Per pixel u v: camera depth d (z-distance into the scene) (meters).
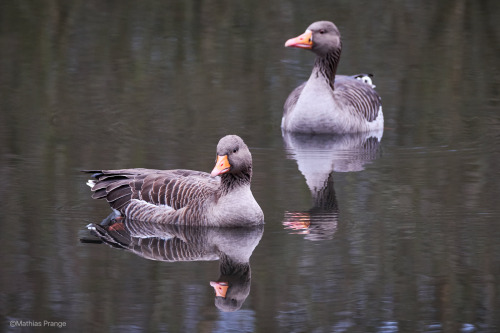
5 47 23.64
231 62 23.20
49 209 13.73
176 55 23.59
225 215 13.27
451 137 18.25
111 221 13.56
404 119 19.72
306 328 9.91
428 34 25.50
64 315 10.13
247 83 21.81
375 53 23.92
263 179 15.51
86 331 9.78
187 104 20.31
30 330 9.80
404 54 23.84
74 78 21.69
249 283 11.08
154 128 18.61
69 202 14.09
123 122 18.91
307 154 17.28
